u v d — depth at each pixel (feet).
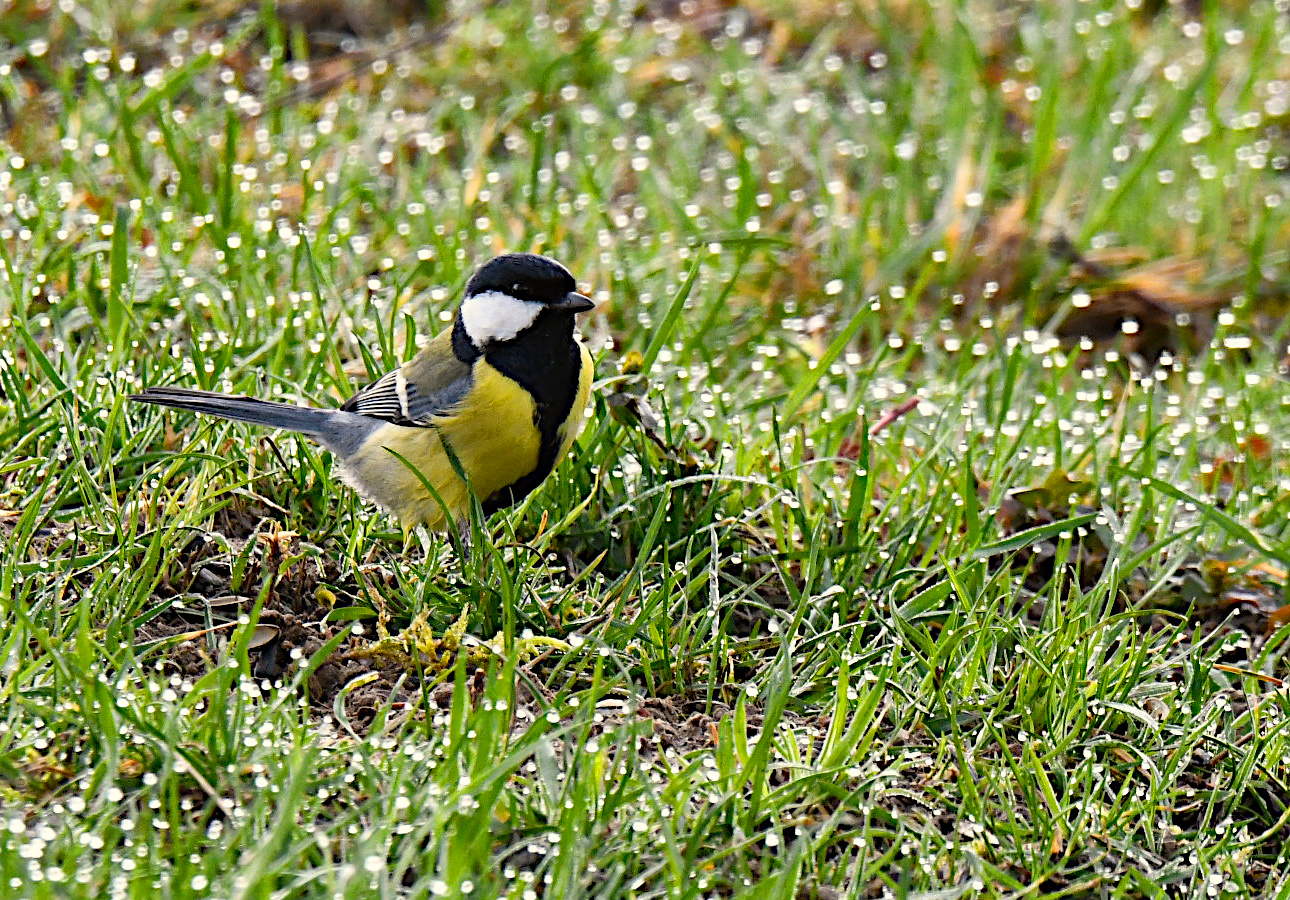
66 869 21.62
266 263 41.27
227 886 21.31
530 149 52.08
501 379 30.25
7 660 26.17
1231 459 39.19
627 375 34.50
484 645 28.37
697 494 33.47
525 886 22.38
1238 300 47.70
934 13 60.13
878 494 36.63
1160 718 28.89
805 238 48.57
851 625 29.63
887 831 24.86
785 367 42.45
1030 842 25.40
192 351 36.50
